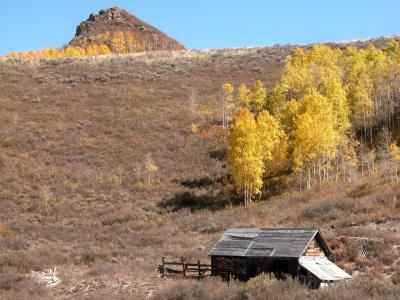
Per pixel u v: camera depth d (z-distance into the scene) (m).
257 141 55.97
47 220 55.88
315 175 60.75
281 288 24.39
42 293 30.47
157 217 56.25
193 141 75.88
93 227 53.88
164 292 26.86
